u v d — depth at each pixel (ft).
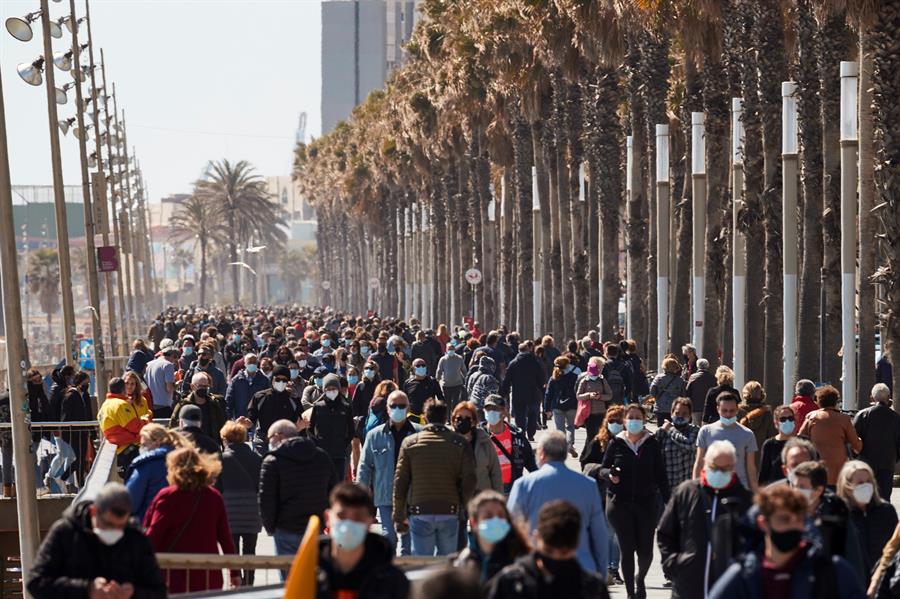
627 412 108.99
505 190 525.75
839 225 249.96
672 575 82.53
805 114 249.14
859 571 75.46
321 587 59.41
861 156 225.35
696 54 303.48
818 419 121.60
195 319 631.15
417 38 616.80
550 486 85.56
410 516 106.22
